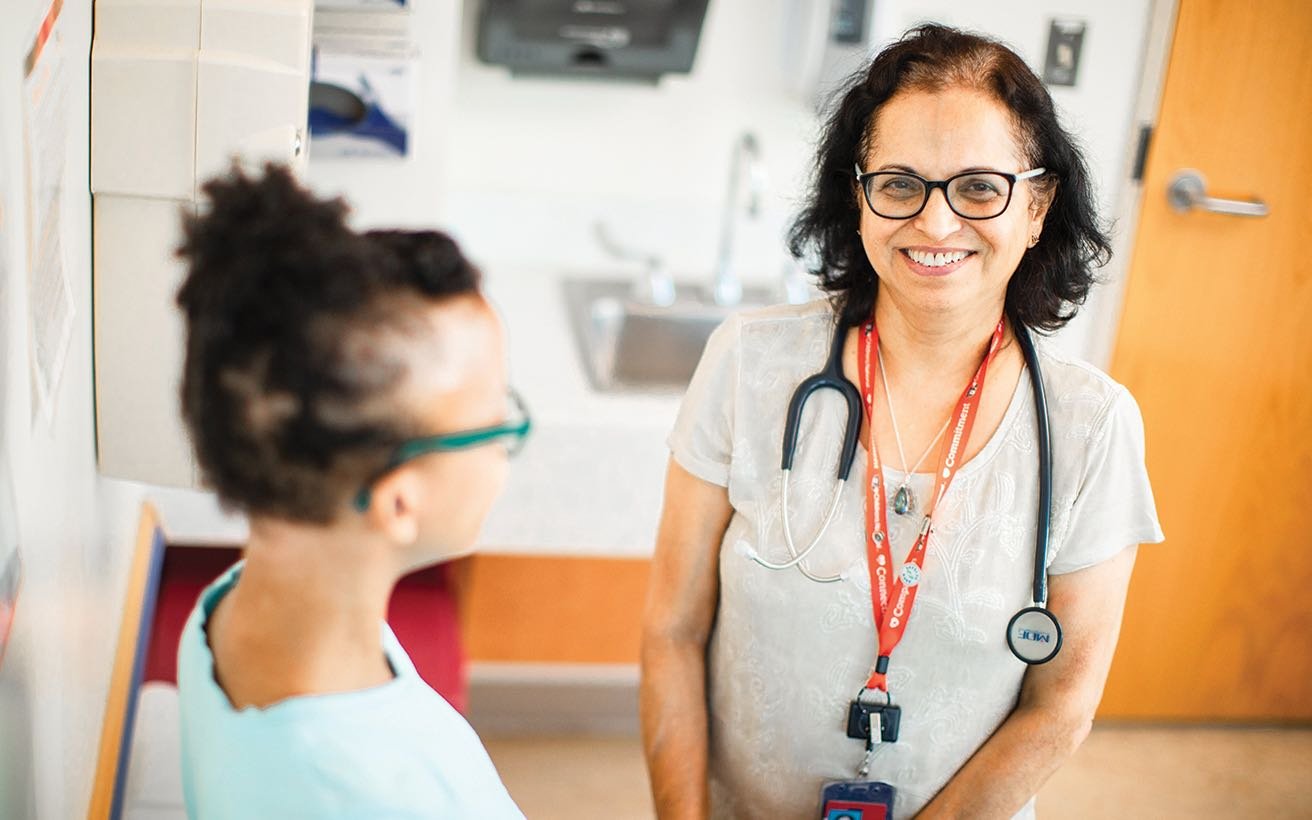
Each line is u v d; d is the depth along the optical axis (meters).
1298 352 2.62
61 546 1.29
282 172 0.77
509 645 2.74
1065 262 1.27
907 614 1.26
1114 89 2.56
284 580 0.79
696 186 3.08
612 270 3.06
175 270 1.48
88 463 1.47
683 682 1.39
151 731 1.99
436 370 0.75
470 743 0.84
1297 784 2.73
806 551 1.28
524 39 2.76
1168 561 2.76
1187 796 2.67
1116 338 2.63
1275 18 2.44
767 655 1.32
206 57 1.45
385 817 0.77
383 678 0.83
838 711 1.31
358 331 0.71
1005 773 1.29
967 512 1.26
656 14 2.76
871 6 2.75
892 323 1.28
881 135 1.20
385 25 2.24
